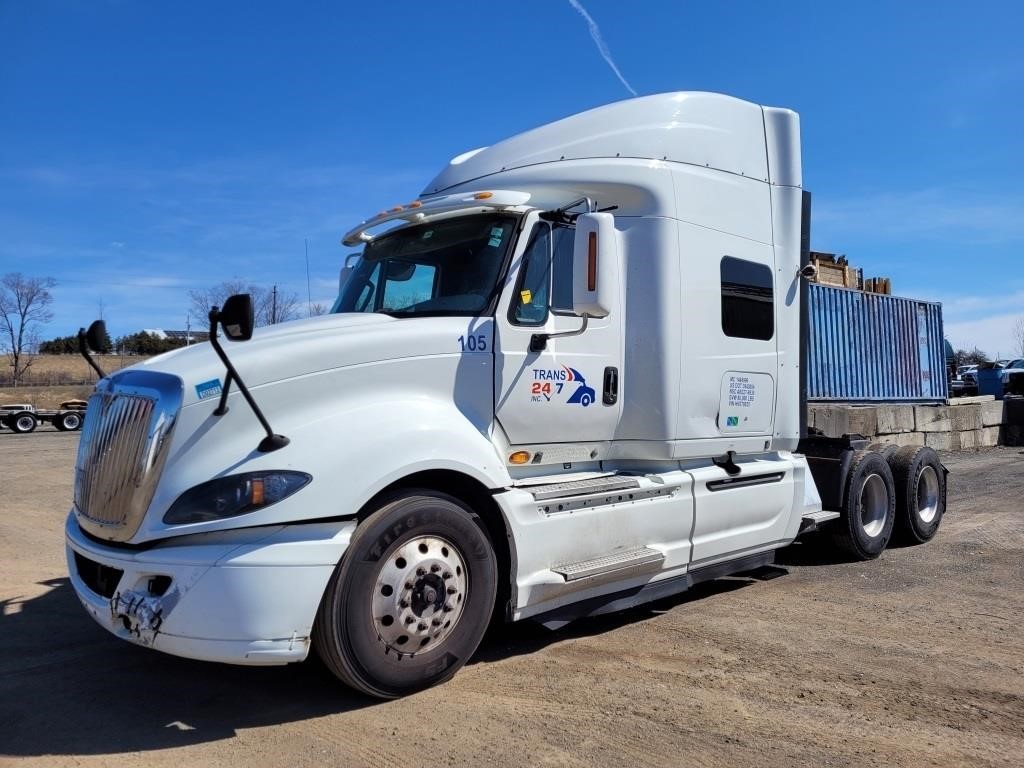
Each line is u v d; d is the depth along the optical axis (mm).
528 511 4449
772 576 6848
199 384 3693
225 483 3584
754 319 6109
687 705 3961
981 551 7906
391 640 3871
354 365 4062
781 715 3857
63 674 4383
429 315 4676
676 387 5379
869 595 6184
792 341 6535
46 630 5191
